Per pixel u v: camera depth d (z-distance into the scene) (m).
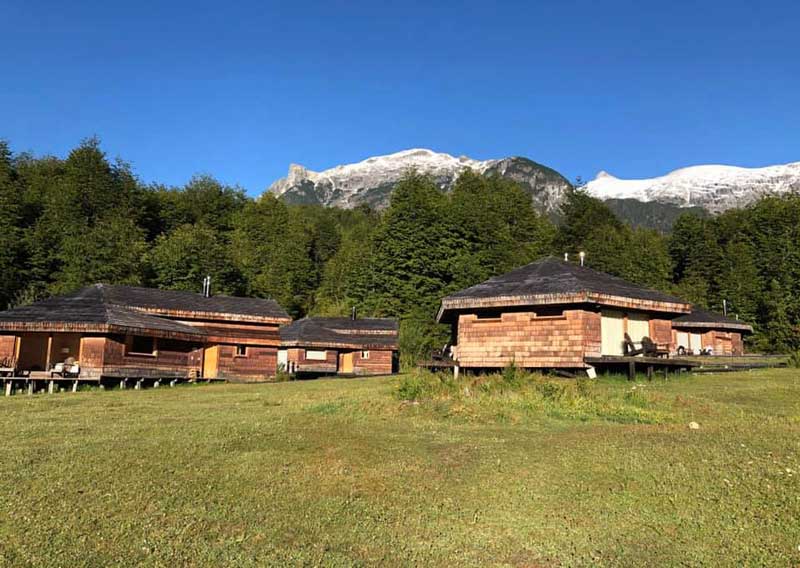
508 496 8.64
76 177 59.91
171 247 58.91
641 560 6.68
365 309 58.50
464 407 15.26
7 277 48.78
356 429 13.27
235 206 83.81
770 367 30.47
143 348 32.25
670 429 12.73
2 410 17.62
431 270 57.94
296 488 9.08
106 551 6.91
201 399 21.14
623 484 8.93
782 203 77.56
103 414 16.48
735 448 10.61
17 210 53.19
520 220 69.62
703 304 63.12
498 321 25.84
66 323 28.42
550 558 6.79
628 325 25.84
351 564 6.67
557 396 16.42
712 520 7.65
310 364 44.91
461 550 7.03
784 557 6.62
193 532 7.48
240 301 39.31
